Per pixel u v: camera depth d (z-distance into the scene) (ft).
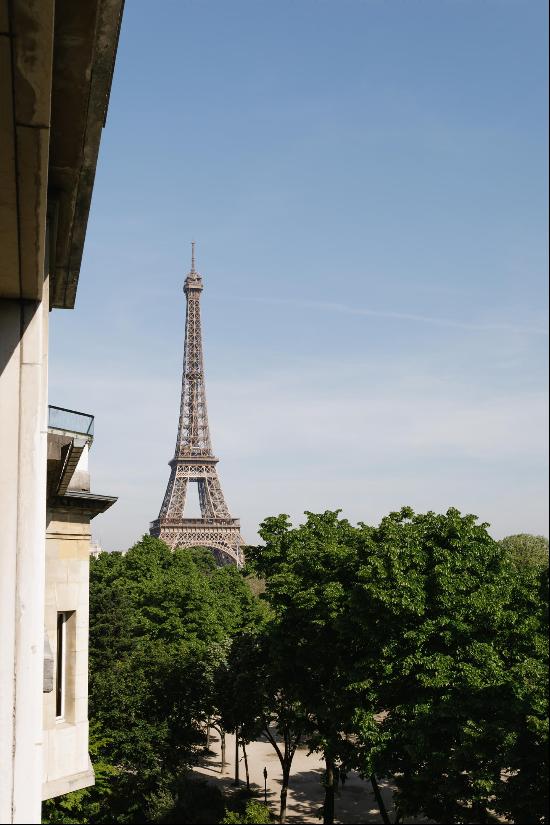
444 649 109.60
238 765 216.74
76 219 46.21
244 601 270.46
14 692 39.45
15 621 39.75
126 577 299.58
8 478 40.52
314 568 135.13
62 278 54.13
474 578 112.27
